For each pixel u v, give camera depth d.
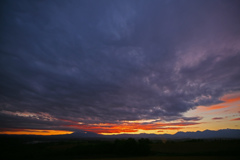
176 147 48.22
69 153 37.16
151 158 28.31
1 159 32.19
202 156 29.70
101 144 41.31
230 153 32.00
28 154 35.31
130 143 37.75
